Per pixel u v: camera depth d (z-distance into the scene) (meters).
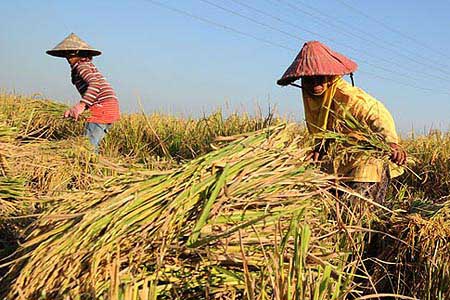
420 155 9.14
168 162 3.91
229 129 10.30
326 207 3.26
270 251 2.73
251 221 2.67
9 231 4.30
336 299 2.45
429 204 4.62
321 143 3.89
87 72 8.38
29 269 2.57
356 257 3.30
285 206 2.98
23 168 6.07
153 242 2.68
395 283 3.87
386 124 4.29
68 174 6.11
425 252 3.83
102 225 2.68
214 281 2.69
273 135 3.44
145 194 2.84
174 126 11.89
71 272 2.50
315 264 2.94
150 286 2.45
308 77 4.51
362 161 4.24
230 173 3.02
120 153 10.51
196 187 2.90
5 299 2.53
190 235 2.73
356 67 4.55
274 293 2.35
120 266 2.63
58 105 9.80
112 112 8.45
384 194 4.52
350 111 4.44
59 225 2.81
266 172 3.12
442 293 3.68
